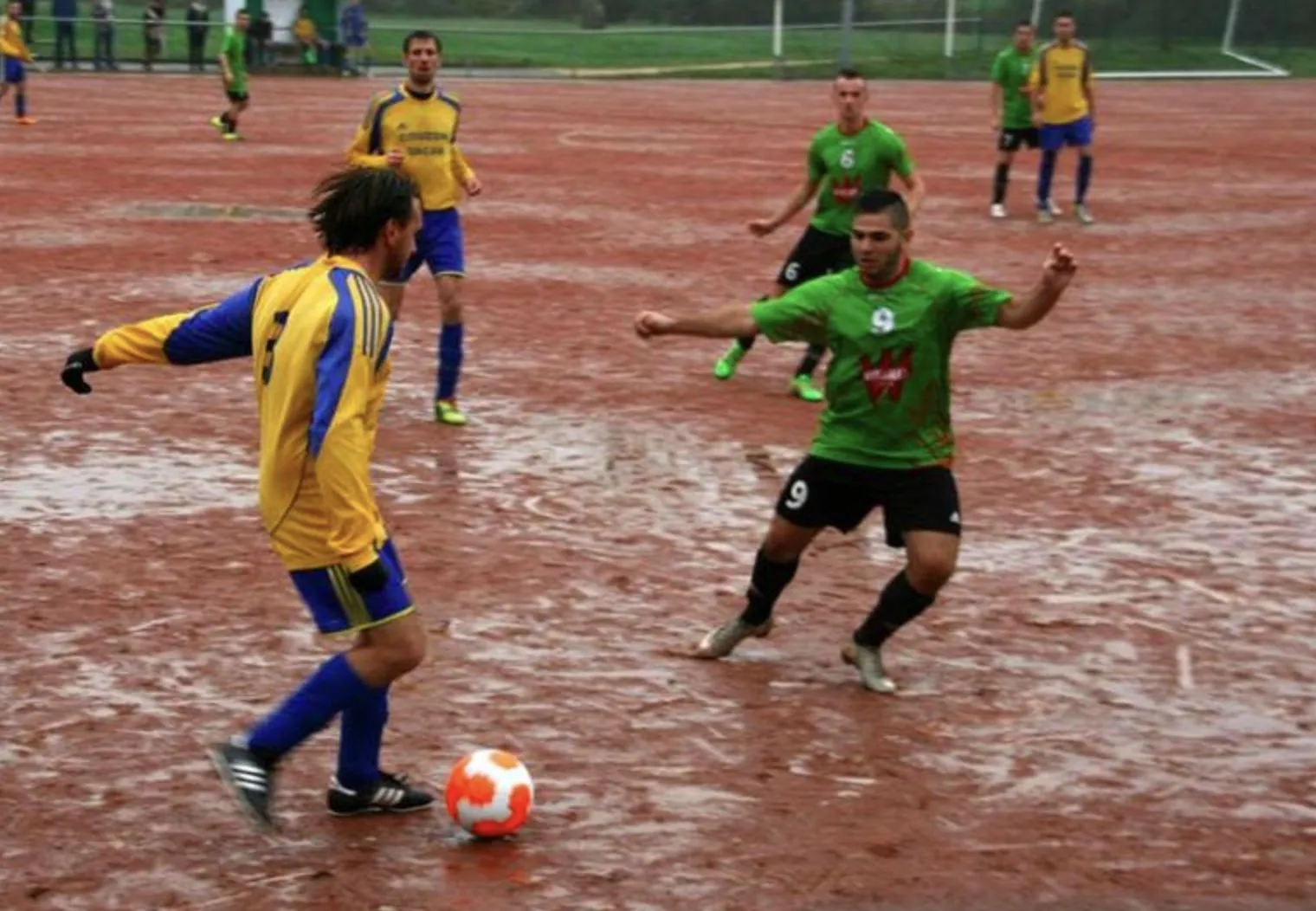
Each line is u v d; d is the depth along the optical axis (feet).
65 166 107.45
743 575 32.91
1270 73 251.19
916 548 26.45
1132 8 274.98
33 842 21.71
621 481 39.29
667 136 142.92
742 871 21.30
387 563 21.36
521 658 28.30
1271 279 72.79
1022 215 93.09
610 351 54.44
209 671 27.40
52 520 35.27
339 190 21.38
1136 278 72.13
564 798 23.21
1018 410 47.73
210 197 93.15
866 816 22.90
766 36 276.00
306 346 20.61
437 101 42.86
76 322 56.39
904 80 235.61
